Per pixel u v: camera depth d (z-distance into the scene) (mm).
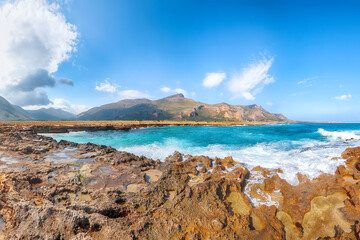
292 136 27469
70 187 7332
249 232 4898
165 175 8578
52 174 8859
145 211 5879
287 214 6145
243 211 6117
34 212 4934
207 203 6125
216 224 5051
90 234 4617
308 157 11922
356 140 18750
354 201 6344
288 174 9109
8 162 10562
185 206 6020
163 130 41938
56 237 4441
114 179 8516
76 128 36344
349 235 5062
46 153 13359
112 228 4734
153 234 4672
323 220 5742
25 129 26672
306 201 6543
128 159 11594
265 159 12586
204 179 8508
